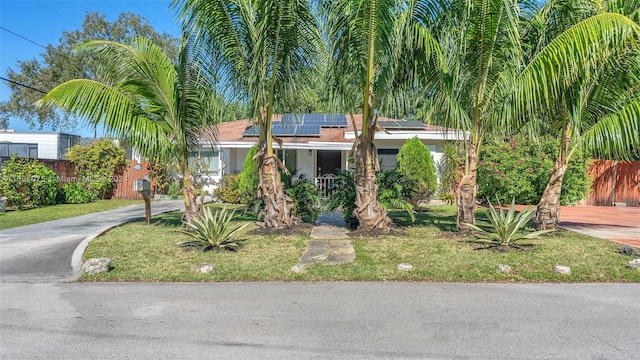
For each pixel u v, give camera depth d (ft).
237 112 32.96
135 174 67.92
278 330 13.69
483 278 19.63
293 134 58.95
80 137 84.53
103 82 28.94
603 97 27.84
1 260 23.82
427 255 23.59
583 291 17.89
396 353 12.02
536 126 29.96
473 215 30.04
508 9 23.29
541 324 14.14
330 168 63.67
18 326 14.14
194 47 28.43
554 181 31.45
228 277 19.88
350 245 26.45
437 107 27.17
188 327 13.98
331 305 16.10
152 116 29.96
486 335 13.23
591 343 12.62
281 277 19.88
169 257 23.38
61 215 45.11
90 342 12.82
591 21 22.02
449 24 26.43
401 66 27.99
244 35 28.91
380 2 24.89
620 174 56.18
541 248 25.29
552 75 23.75
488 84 27.45
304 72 30.94
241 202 55.57
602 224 37.68
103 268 20.63
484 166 51.11
